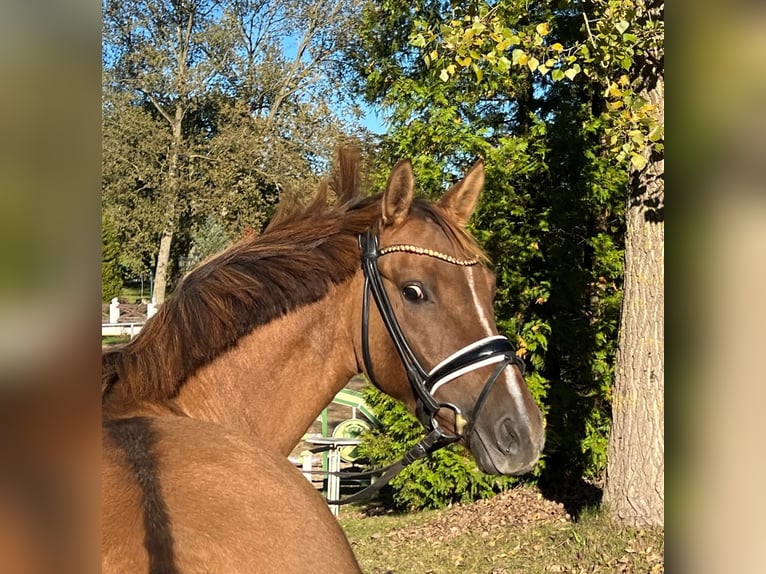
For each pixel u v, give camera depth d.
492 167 7.50
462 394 2.38
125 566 1.20
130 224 21.78
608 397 7.49
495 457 2.31
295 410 2.48
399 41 9.77
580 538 5.69
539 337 7.31
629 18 4.66
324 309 2.51
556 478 7.83
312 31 25.03
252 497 1.48
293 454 10.16
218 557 1.29
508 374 2.39
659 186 5.48
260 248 2.53
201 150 23.80
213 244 23.19
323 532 1.53
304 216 2.65
